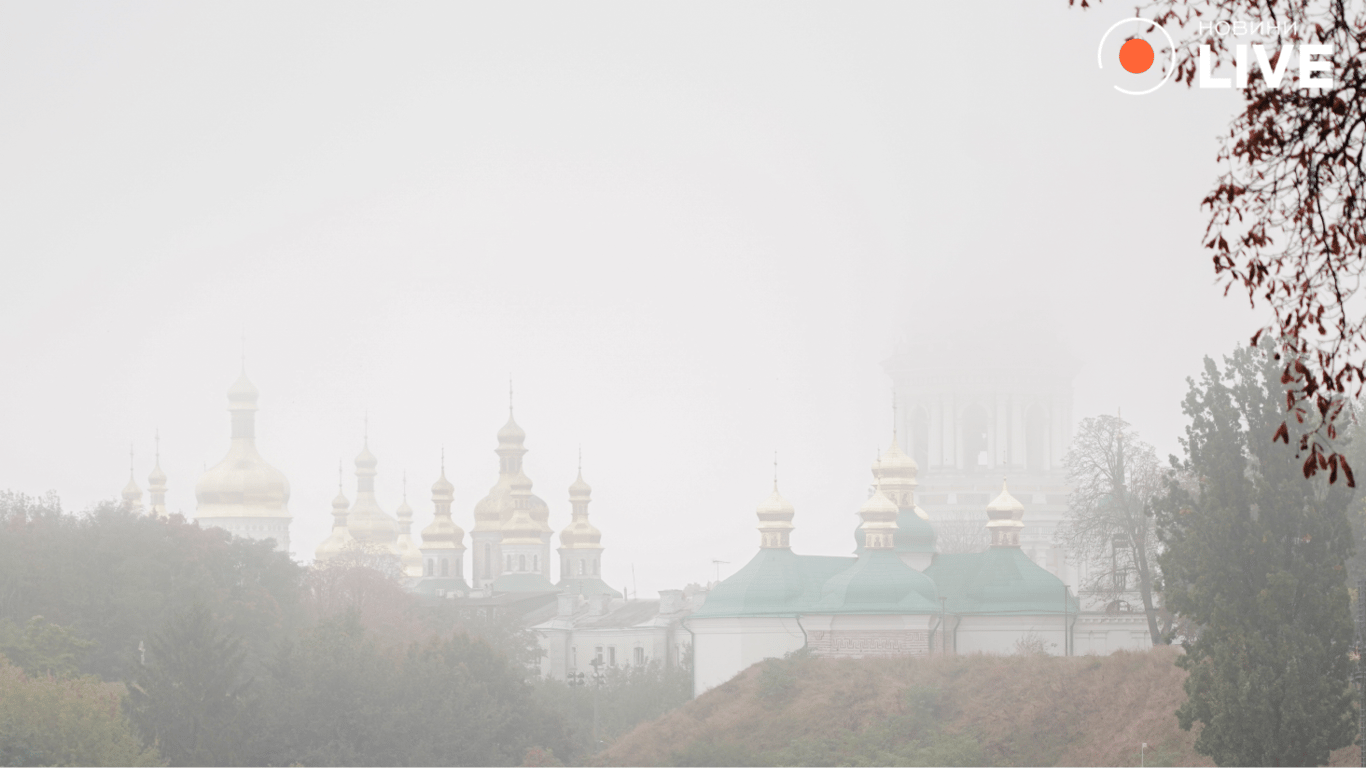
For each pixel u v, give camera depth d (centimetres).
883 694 14500
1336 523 10231
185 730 14212
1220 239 2498
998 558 16912
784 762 13788
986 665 14525
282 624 19350
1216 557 10256
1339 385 2441
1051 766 12612
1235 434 10575
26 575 17812
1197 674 10106
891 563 16438
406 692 15238
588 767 14825
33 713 12519
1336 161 2434
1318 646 9788
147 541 19188
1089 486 16562
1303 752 9619
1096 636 16262
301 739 14662
